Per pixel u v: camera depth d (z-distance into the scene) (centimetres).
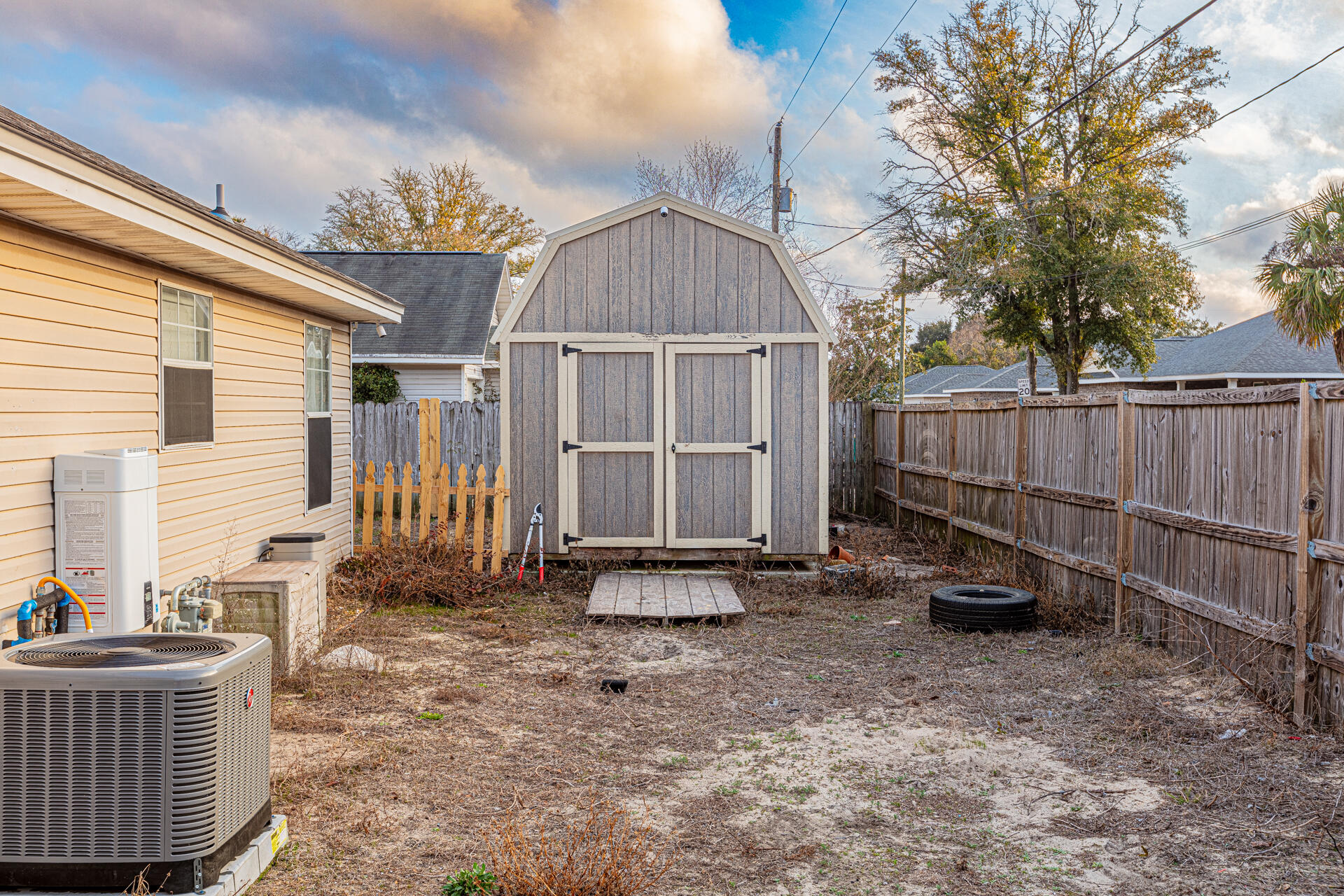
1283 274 1346
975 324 5431
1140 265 2148
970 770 422
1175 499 588
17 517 415
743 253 946
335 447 916
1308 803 367
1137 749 440
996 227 2238
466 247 3688
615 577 895
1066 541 760
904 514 1277
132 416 527
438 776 407
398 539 996
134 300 529
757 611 783
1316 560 444
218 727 274
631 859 305
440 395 1862
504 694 543
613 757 439
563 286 941
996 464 932
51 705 261
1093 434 709
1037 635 682
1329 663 430
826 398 949
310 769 407
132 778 263
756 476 947
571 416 939
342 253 2322
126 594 433
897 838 351
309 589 604
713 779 412
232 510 671
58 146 359
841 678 584
